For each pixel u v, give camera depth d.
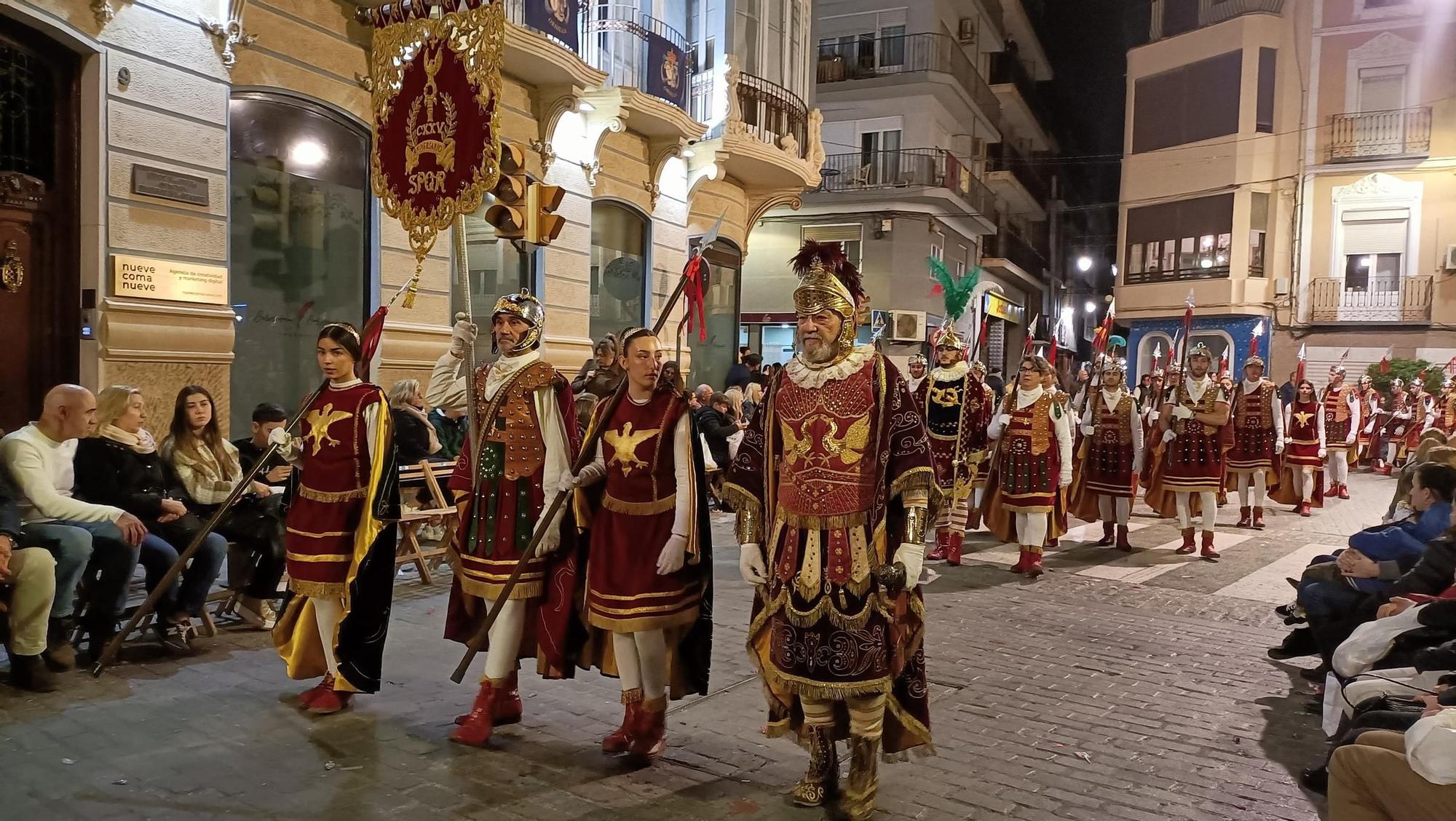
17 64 6.88
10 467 4.77
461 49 4.36
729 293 16.84
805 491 3.38
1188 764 4.04
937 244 25.80
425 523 7.43
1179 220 27.39
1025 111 33.59
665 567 3.78
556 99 11.23
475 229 11.01
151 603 4.28
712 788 3.64
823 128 26.20
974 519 10.66
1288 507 13.65
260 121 8.64
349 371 4.41
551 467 4.12
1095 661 5.58
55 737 3.94
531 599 4.16
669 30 14.40
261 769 3.67
